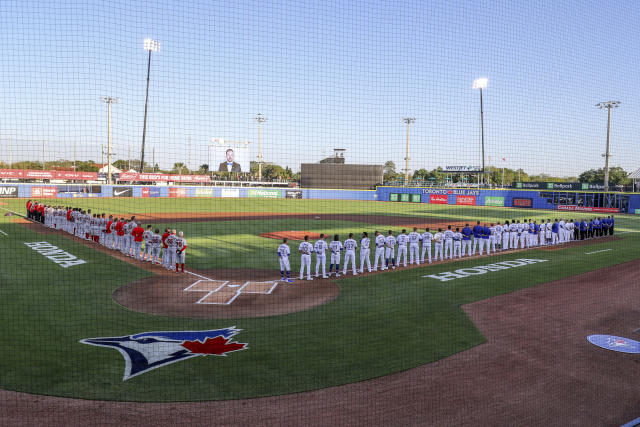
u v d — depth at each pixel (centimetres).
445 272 1648
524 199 5603
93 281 1427
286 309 1162
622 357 882
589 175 5778
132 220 1955
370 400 698
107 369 791
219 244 2272
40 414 646
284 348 899
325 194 6906
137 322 1045
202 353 869
